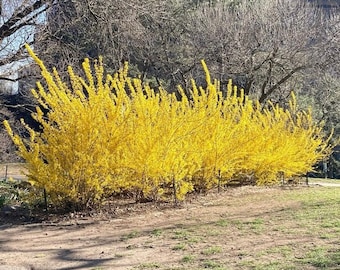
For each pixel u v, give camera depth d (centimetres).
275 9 2166
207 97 1155
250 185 1421
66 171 880
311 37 2167
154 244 662
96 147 873
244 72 2127
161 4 1728
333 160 2820
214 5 2570
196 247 632
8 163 2470
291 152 1399
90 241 699
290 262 528
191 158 1032
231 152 1191
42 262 591
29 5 1355
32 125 2112
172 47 2484
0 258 613
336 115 2583
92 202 921
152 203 1005
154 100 959
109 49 1906
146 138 924
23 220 869
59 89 969
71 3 1565
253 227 740
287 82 2284
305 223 753
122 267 552
